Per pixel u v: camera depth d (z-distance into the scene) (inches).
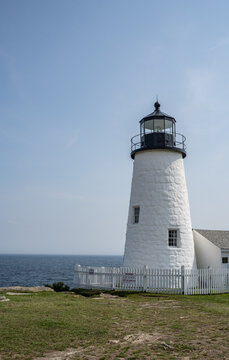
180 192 855.1
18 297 611.8
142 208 838.5
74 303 544.7
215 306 539.5
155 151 857.5
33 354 298.5
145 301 592.4
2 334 351.3
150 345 319.0
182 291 698.2
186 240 831.7
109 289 758.5
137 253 816.3
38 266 3905.0
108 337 347.9
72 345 322.7
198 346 315.6
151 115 882.8
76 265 855.7
